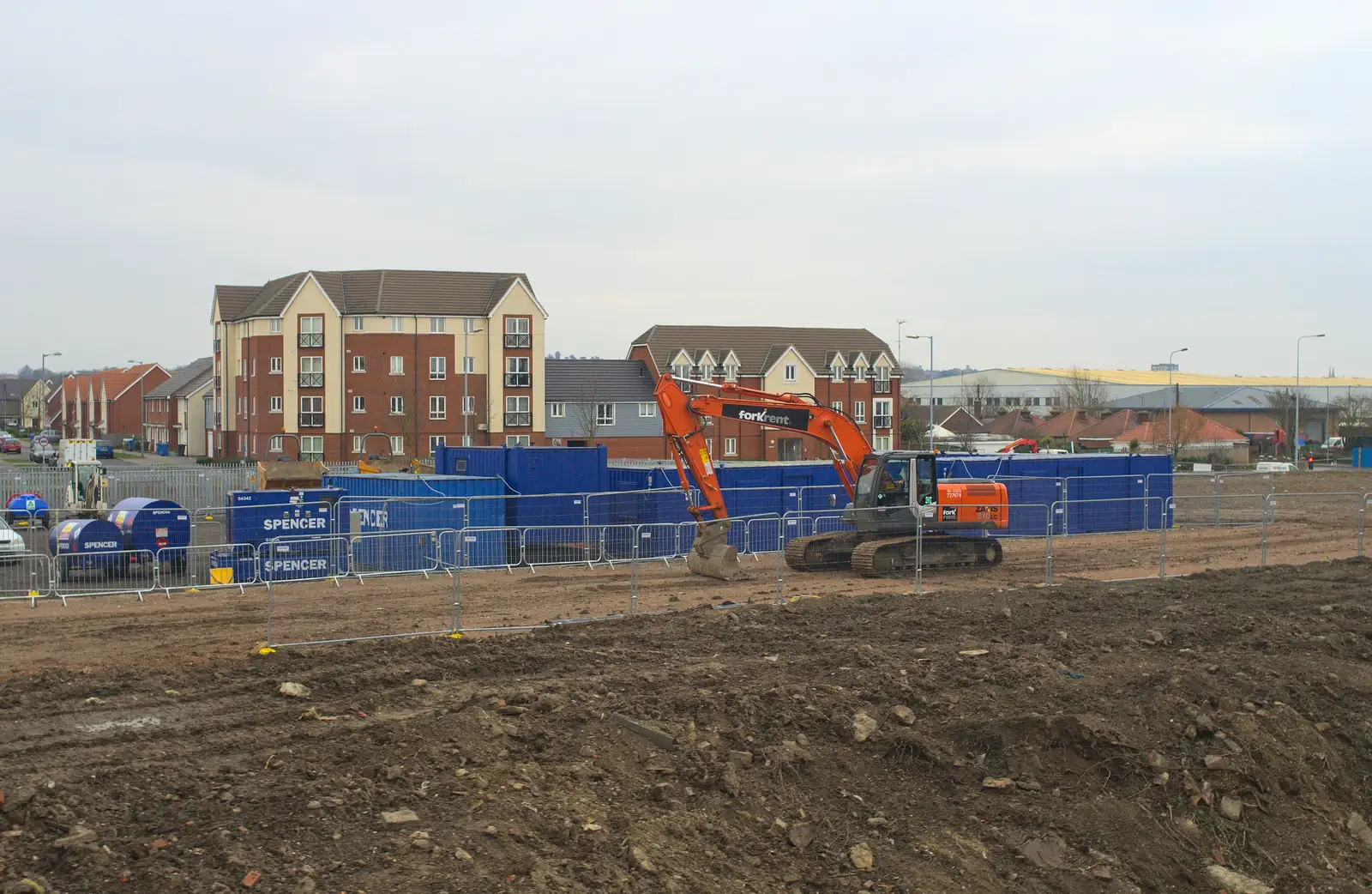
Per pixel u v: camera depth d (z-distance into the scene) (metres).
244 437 71.69
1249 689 13.50
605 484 27.33
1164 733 12.37
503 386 68.44
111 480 40.00
